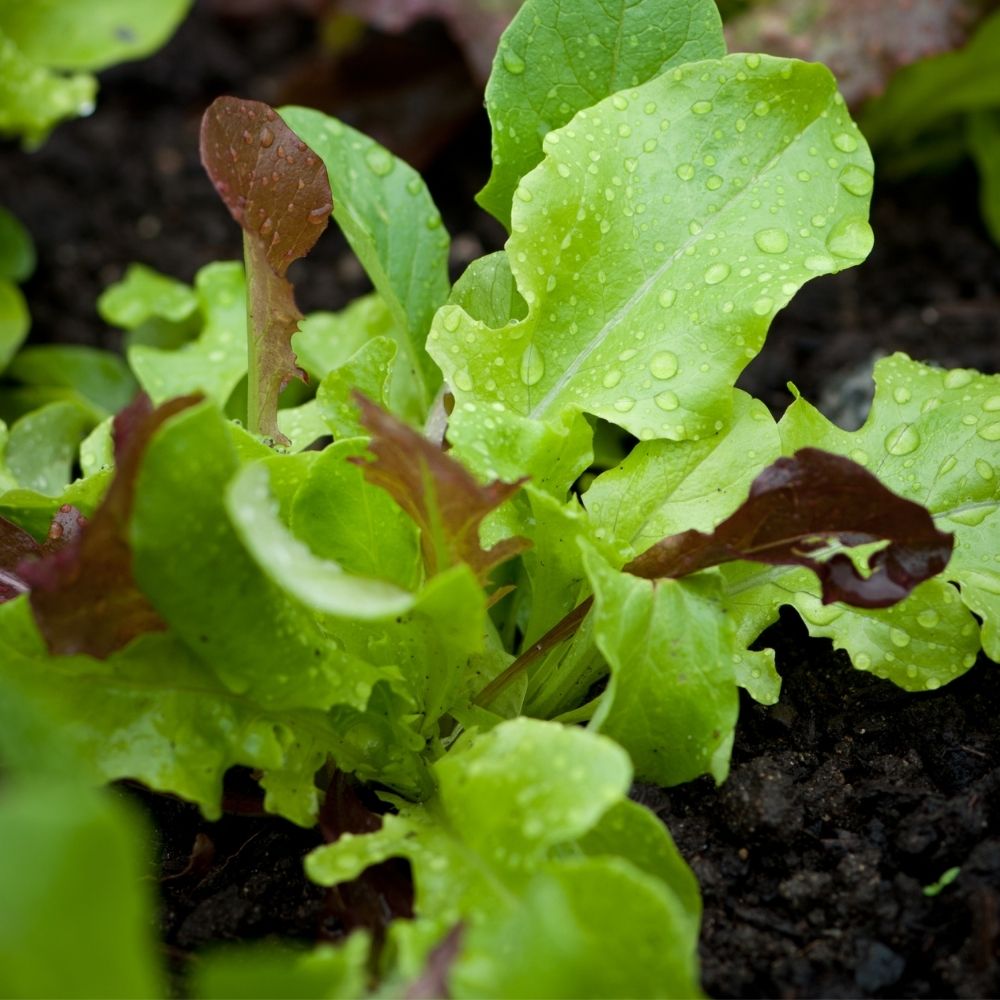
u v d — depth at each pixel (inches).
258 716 19.3
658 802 19.7
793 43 26.2
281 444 20.6
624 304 20.5
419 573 20.0
